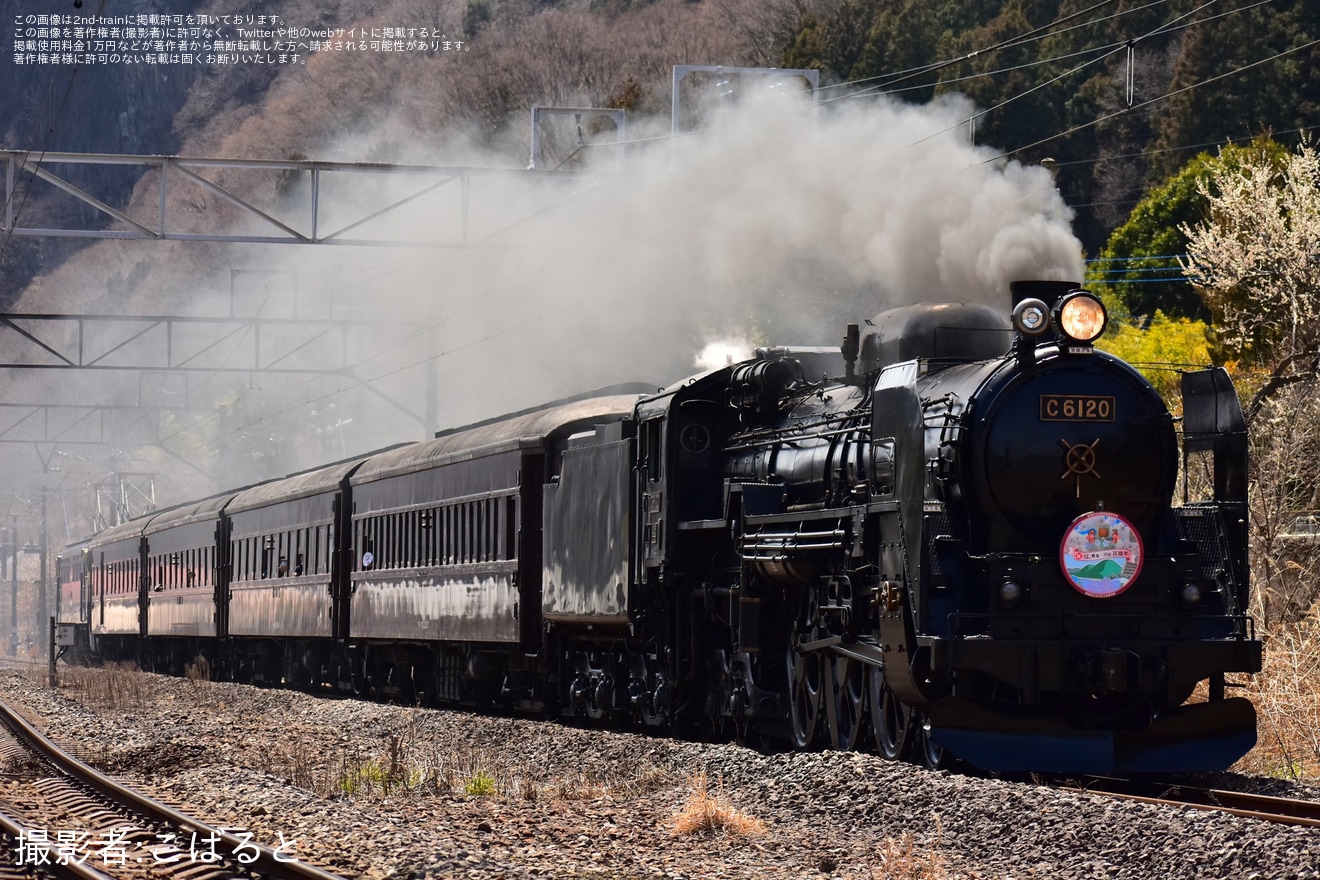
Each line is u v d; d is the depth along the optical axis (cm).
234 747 6500
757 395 5875
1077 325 4491
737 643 5516
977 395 4497
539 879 3155
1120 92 19762
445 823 4041
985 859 3359
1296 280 7700
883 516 4600
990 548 4434
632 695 6450
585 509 6688
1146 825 3244
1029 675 4219
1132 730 4309
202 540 13375
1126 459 4503
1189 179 15675
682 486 6025
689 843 3722
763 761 4641
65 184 7856
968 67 19300
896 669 4394
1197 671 4325
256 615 11812
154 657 15588
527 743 6178
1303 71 17588
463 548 8056
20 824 3947
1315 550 6931
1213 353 8862
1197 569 4456
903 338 4997
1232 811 3456
